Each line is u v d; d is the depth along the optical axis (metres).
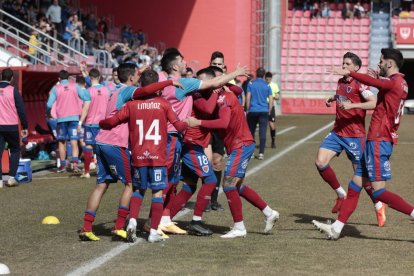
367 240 14.73
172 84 14.12
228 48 70.94
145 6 70.81
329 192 21.36
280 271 12.12
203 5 70.94
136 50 57.28
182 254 13.40
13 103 22.77
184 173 15.55
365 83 14.42
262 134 30.48
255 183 23.17
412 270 12.23
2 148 22.89
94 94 24.83
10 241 14.63
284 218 17.20
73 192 21.69
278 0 70.19
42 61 38.91
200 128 15.17
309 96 76.12
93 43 51.56
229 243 14.41
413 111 73.38
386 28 80.56
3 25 43.09
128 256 13.23
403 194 21.05
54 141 32.03
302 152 33.31
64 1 51.28
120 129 14.73
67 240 14.73
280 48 71.50
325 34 79.06
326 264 12.64
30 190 22.14
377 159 14.56
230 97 14.88
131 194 14.80
